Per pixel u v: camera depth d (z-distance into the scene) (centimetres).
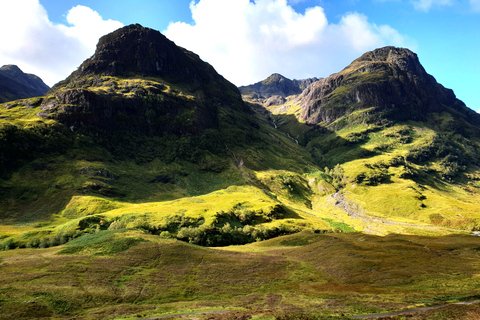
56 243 11444
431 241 10312
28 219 16500
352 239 11412
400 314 4281
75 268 6838
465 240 10525
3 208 17050
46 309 4969
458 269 6706
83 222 13225
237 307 5253
